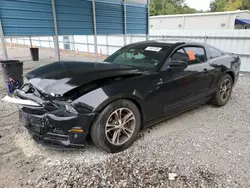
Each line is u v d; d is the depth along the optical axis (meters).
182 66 2.81
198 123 3.31
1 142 2.70
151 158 2.37
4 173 2.12
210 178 2.03
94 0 7.63
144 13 9.89
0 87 5.54
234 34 8.09
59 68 2.57
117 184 1.97
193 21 17.88
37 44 18.80
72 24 7.20
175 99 3.02
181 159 2.34
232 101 4.45
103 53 13.65
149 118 2.76
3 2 5.45
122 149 2.51
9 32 5.70
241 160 2.32
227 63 3.94
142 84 2.57
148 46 3.40
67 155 2.43
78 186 1.94
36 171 2.15
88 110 2.17
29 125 2.38
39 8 6.23
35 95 2.45
